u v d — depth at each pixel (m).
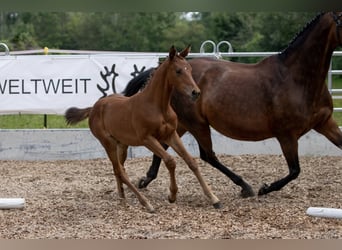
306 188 11.97
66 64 16.09
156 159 11.98
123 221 9.44
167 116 10.18
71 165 15.27
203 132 11.32
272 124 10.61
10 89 16.12
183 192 11.87
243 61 30.97
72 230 8.94
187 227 8.97
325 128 11.02
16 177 13.88
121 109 10.56
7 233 8.81
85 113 11.46
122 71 16.02
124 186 12.49
